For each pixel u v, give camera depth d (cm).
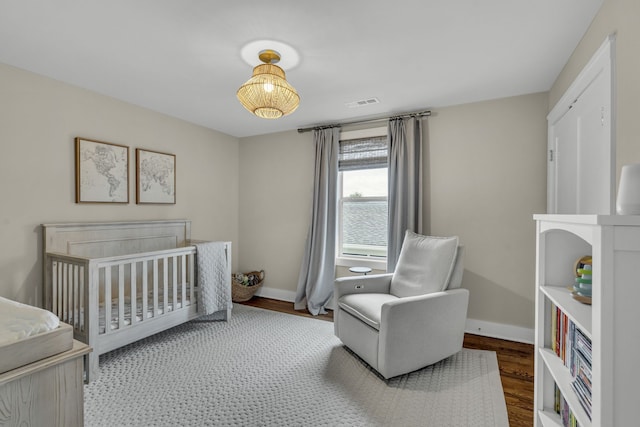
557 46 209
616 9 150
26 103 250
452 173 325
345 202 400
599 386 82
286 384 217
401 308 218
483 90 286
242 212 465
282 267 433
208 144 417
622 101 145
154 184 347
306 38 200
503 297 304
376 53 219
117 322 249
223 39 202
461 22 183
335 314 284
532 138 291
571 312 106
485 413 187
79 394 118
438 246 261
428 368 241
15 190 246
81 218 286
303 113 354
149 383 217
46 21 183
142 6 169
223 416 183
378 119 366
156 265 275
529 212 293
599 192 172
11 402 101
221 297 335
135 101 320
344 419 181
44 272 258
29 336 108
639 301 79
